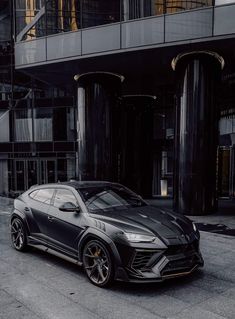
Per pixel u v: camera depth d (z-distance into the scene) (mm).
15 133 22844
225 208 12383
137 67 12820
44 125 22344
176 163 11352
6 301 4199
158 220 4859
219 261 5746
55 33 13695
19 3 17688
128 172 16203
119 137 13852
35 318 3750
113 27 11289
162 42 10609
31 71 13797
